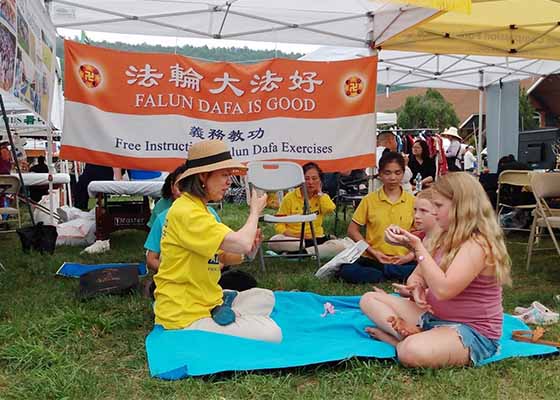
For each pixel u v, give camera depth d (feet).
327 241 20.52
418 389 8.77
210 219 10.14
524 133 31.58
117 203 24.41
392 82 38.96
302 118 21.36
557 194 18.22
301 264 19.53
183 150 20.53
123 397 8.54
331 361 9.47
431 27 23.48
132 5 21.39
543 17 22.84
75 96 19.61
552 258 20.71
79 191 30.58
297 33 23.72
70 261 20.31
